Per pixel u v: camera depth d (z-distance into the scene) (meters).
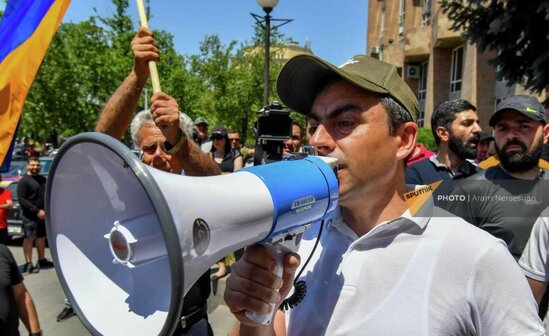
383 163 1.24
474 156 3.36
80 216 0.92
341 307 1.21
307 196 1.04
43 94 18.94
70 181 0.87
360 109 1.22
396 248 1.21
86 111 19.80
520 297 1.12
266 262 0.98
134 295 0.84
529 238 1.91
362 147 1.22
